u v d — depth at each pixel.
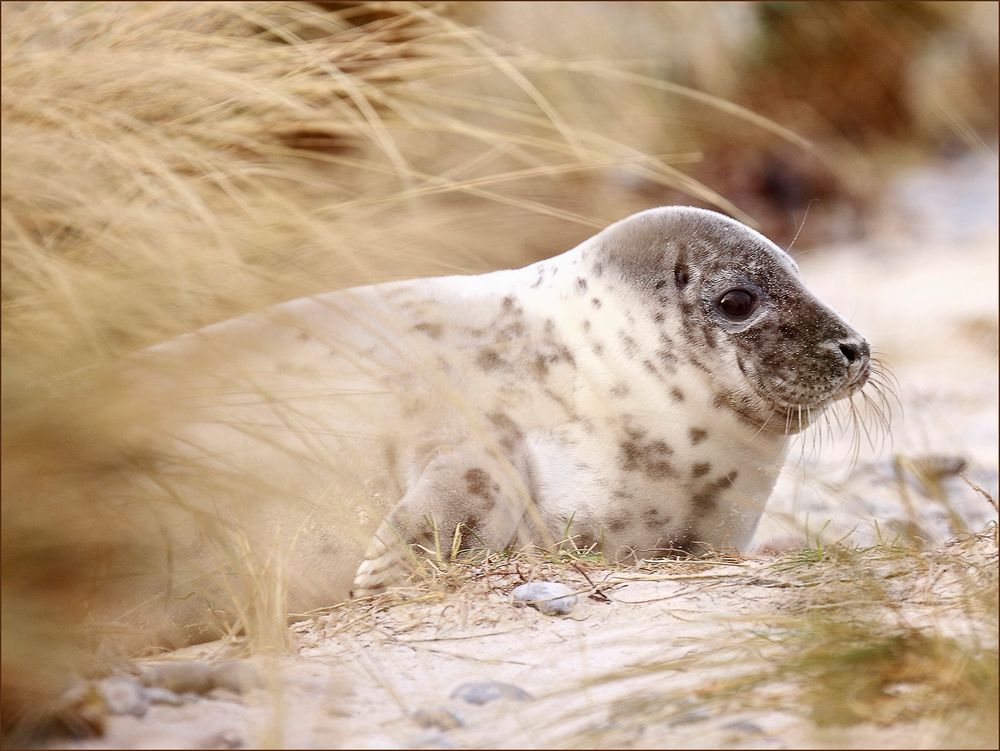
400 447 15.65
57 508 11.25
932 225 43.06
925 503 21.28
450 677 11.80
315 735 10.38
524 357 16.77
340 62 22.12
